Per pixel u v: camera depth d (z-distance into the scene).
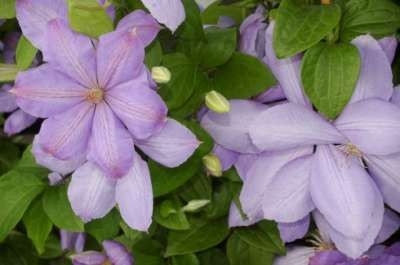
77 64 0.76
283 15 0.77
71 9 0.74
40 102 0.76
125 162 0.76
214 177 0.88
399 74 0.86
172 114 0.83
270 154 0.82
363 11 0.82
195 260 0.88
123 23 0.77
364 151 0.79
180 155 0.78
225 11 0.94
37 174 0.86
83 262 0.89
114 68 0.75
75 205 0.80
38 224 0.86
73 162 0.80
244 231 0.88
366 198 0.79
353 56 0.77
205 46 0.84
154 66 0.81
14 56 0.97
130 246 0.88
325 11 0.77
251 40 0.86
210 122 0.83
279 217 0.82
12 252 0.95
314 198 0.80
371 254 0.87
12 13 0.83
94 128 0.77
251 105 0.83
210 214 0.88
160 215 0.85
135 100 0.75
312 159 0.81
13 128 0.92
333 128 0.78
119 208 0.79
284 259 0.91
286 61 0.81
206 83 0.84
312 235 0.91
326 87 0.77
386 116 0.77
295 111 0.79
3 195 0.84
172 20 0.76
